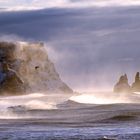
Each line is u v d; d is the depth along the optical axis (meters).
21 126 85.56
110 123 88.38
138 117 96.19
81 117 102.81
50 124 88.56
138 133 73.69
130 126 82.81
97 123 89.06
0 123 91.25
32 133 75.12
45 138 70.12
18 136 72.06
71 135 72.62
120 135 71.94
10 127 83.88
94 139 68.75
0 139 69.44
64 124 88.38
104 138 69.19
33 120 97.50
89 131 76.69
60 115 110.94
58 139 69.12
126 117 96.44
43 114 114.44
